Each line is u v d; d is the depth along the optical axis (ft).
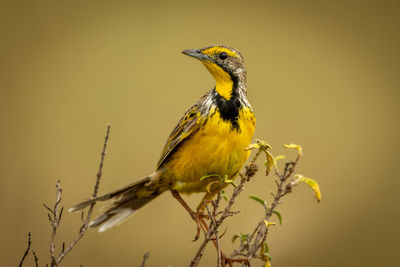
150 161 48.73
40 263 38.91
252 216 42.68
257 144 18.45
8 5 65.05
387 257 46.39
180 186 24.30
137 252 41.37
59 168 48.06
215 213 19.61
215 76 24.34
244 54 65.82
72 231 41.98
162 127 52.60
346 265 46.11
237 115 23.32
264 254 19.43
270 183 44.50
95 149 50.06
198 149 23.20
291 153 51.88
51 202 45.27
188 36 66.49
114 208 25.08
